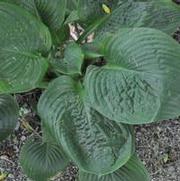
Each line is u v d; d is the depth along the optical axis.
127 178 1.26
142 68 1.10
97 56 1.22
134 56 1.11
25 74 1.13
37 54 1.19
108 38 1.17
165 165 1.49
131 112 1.09
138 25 1.26
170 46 1.10
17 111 1.37
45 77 1.32
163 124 1.51
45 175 1.35
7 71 1.12
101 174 1.16
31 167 1.35
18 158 1.50
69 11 1.39
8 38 1.13
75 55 1.24
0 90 1.12
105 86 1.12
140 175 1.27
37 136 1.42
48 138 1.23
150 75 1.09
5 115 1.35
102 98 1.12
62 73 1.28
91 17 1.32
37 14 1.25
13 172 1.49
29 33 1.16
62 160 1.36
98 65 1.31
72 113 1.18
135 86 1.10
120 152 1.17
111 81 1.12
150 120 1.08
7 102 1.37
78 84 1.23
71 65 1.24
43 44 1.20
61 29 1.34
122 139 1.18
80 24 1.37
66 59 1.25
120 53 1.13
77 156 1.16
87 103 1.18
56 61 1.26
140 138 1.50
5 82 1.11
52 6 1.27
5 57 1.12
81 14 1.31
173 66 1.09
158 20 1.26
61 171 1.43
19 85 1.12
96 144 1.17
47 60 1.22
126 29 1.14
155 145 1.50
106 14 1.31
